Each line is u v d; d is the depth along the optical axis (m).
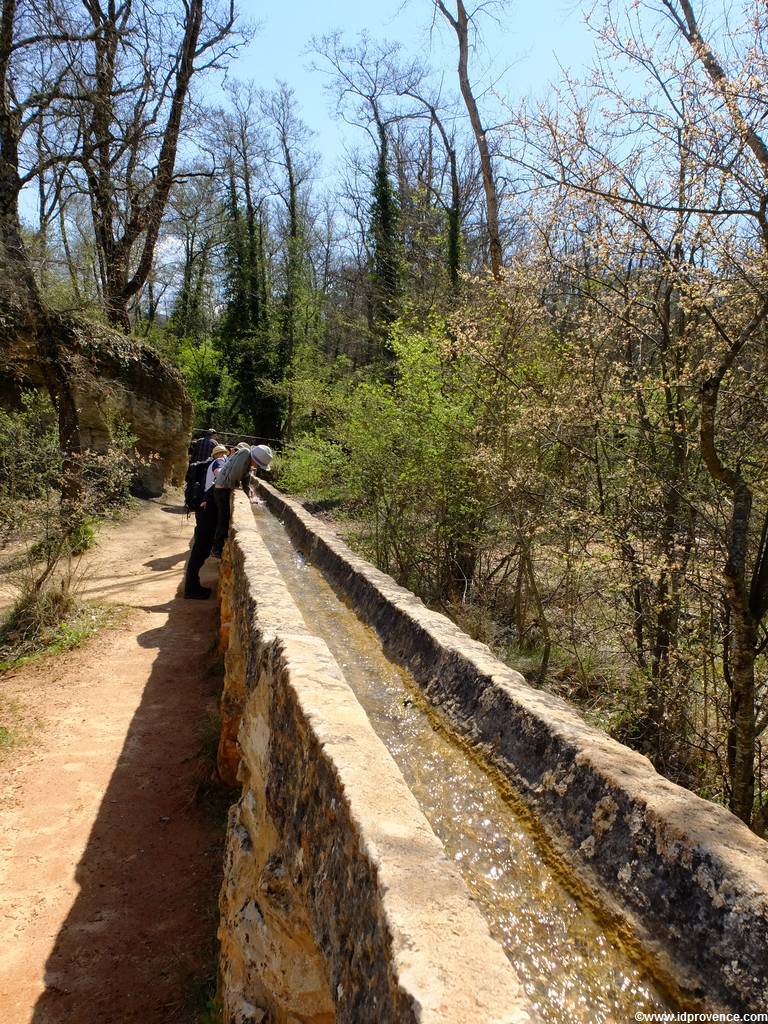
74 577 9.73
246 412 30.62
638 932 1.60
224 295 31.03
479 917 1.26
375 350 22.03
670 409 4.39
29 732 5.70
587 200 4.61
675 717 4.28
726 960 1.43
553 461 6.12
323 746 1.78
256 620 2.99
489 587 7.88
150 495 16.72
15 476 8.80
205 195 24.41
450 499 7.46
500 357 6.54
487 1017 1.02
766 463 3.70
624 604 4.90
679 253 4.36
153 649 7.64
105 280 16.58
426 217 19.69
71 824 4.55
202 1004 3.16
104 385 13.56
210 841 4.46
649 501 4.50
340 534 9.49
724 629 3.90
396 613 3.73
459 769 2.39
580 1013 1.46
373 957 1.29
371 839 1.43
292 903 2.10
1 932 3.60
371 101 22.62
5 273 10.46
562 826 1.96
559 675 5.75
